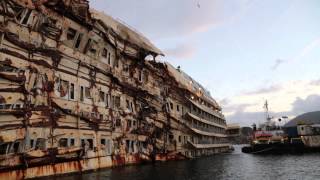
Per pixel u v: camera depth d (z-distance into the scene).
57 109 33.44
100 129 40.84
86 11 36.97
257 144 89.56
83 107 37.75
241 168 50.12
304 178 38.50
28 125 29.23
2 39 27.48
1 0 27.44
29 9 30.31
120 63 48.91
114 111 45.12
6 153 27.28
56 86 33.69
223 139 104.75
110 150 43.03
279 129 101.88
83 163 36.72
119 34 47.91
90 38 39.62
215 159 69.75
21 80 28.88
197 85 89.62
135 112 51.75
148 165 50.53
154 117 57.44
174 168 47.56
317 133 92.25
